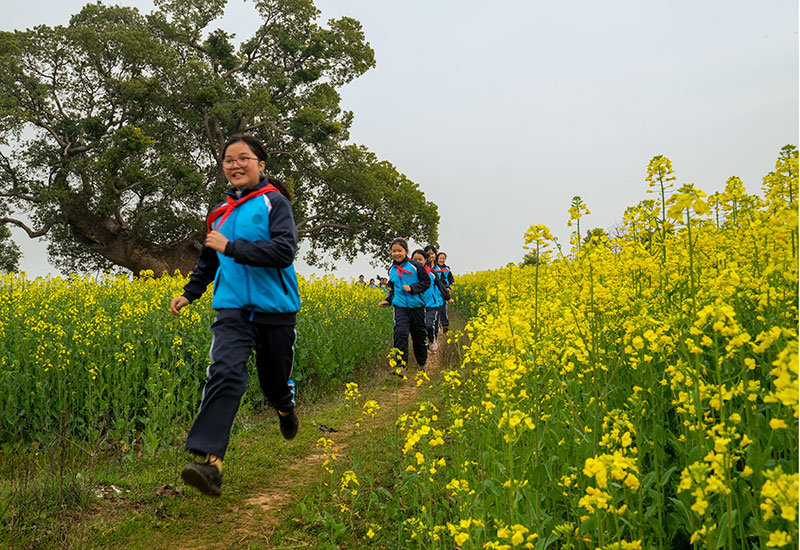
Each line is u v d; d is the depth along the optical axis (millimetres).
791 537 1399
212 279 3631
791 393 1348
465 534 2205
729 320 1943
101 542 3275
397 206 38375
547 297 4277
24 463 4594
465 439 3672
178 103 35344
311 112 36219
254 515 3699
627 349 2918
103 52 34688
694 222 2615
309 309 8750
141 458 4711
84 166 33000
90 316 6824
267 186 3320
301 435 5434
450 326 12789
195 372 5793
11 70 33156
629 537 2430
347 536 3334
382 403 6605
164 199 35812
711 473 2010
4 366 5398
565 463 2662
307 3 39062
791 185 3025
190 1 39594
